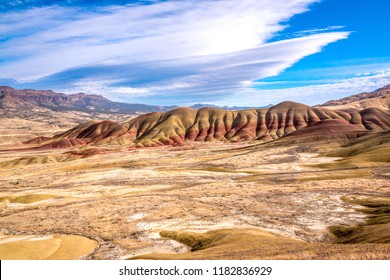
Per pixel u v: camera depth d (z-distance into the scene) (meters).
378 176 93.69
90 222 63.69
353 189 81.00
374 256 25.36
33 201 87.75
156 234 54.97
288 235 51.25
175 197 83.88
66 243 49.56
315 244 35.72
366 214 60.25
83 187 103.94
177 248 47.62
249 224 57.94
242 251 35.41
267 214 64.31
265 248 36.09
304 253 29.25
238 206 71.56
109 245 49.66
